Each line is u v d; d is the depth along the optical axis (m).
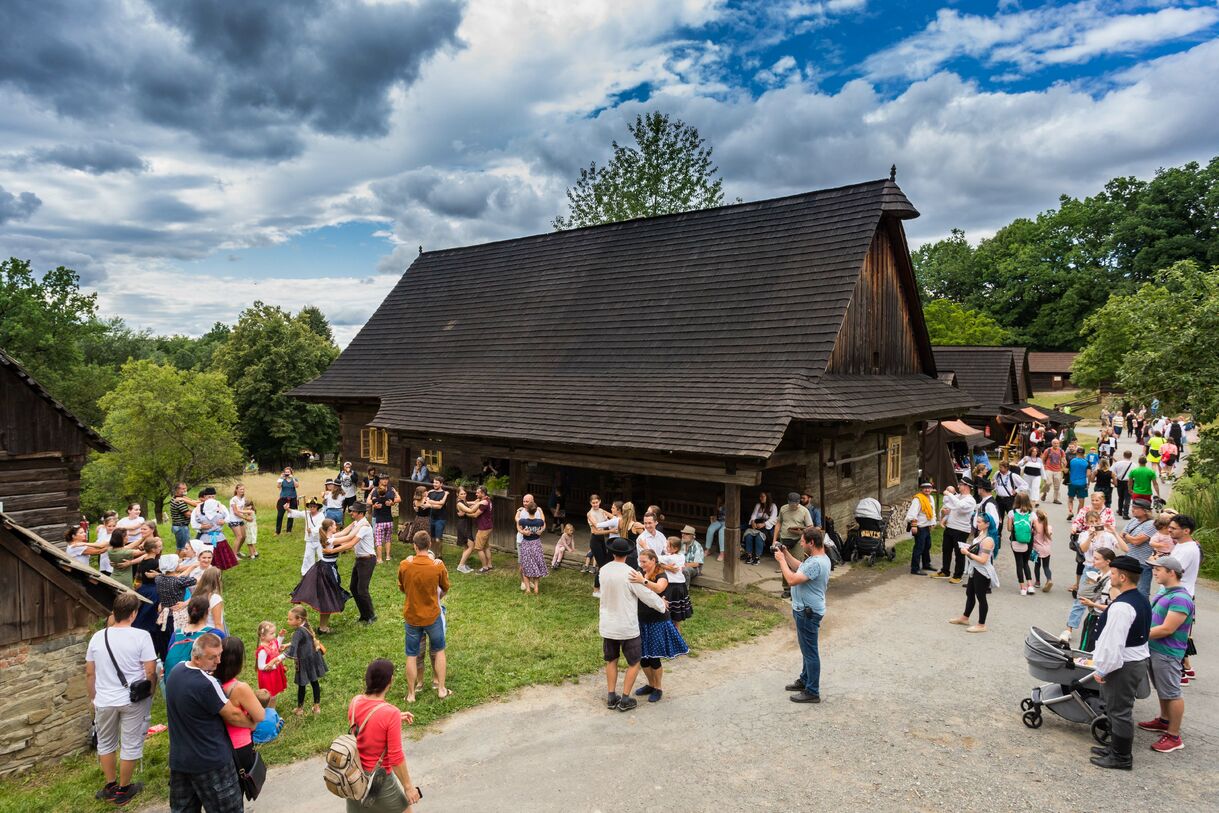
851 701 7.96
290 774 6.66
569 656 9.48
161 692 8.70
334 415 50.94
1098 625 7.86
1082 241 66.81
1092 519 10.12
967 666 8.96
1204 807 5.79
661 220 20.66
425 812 5.91
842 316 14.55
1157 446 23.38
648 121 40.78
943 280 76.88
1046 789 6.09
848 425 14.16
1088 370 44.97
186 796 5.12
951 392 19.78
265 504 25.59
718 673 8.96
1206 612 11.02
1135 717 7.45
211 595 8.00
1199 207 58.78
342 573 14.45
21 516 13.96
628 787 6.25
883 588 12.73
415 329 23.80
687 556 13.20
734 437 12.50
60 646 7.38
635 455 14.02
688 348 16.19
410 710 7.87
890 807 5.87
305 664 7.80
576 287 20.62
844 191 17.16
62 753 7.36
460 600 12.24
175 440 32.47
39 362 39.50
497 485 16.86
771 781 6.30
